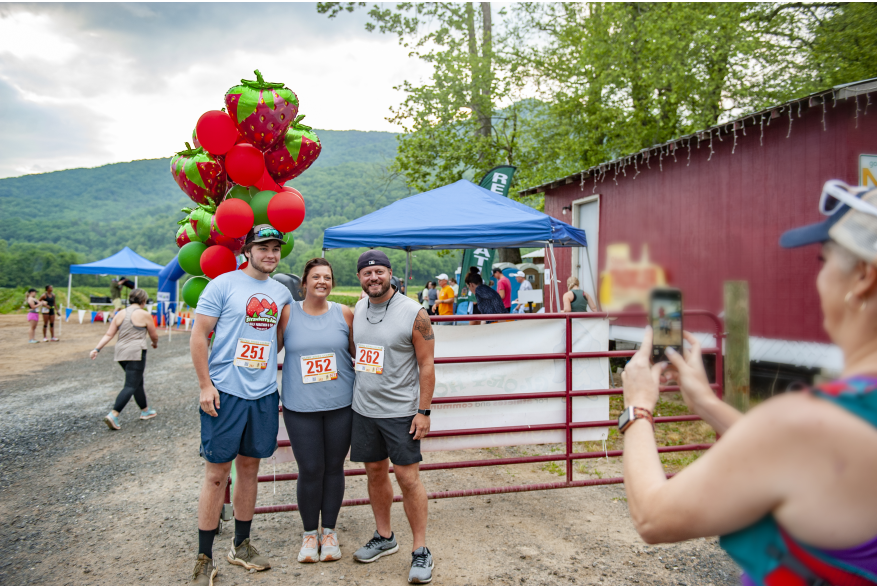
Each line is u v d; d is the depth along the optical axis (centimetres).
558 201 1217
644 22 1361
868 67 1129
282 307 319
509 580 291
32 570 309
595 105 1397
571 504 400
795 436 75
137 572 305
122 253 2439
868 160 593
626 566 305
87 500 421
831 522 75
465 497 417
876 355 79
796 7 1312
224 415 293
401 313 306
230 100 325
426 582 288
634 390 115
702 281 455
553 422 417
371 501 324
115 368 1150
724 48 1309
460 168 1565
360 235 645
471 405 406
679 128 1421
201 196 360
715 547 328
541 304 1094
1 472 489
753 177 701
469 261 1069
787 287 641
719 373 421
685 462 489
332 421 321
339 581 293
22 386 940
